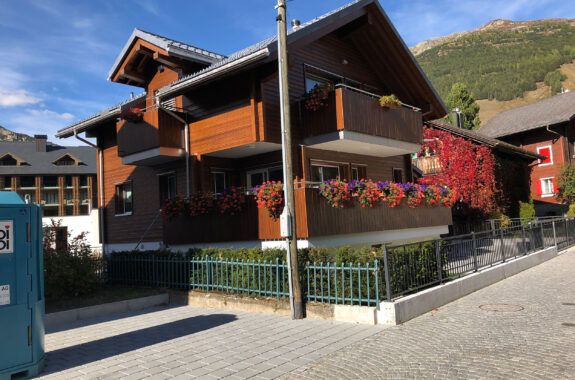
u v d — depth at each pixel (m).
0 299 5.24
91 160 61.41
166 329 7.65
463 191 22.70
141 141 13.75
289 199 8.05
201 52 15.10
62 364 5.91
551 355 5.27
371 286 7.55
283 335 6.82
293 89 13.43
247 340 6.64
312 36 12.65
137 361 5.88
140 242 16.31
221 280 9.59
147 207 16.16
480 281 10.12
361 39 15.96
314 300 8.10
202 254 10.34
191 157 13.58
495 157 23.94
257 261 8.98
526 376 4.63
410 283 8.00
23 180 57.41
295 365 5.45
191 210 12.30
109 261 12.68
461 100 54.91
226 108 13.00
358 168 15.55
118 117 15.12
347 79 15.60
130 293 10.63
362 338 6.45
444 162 23.47
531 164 28.67
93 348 6.66
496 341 5.97
